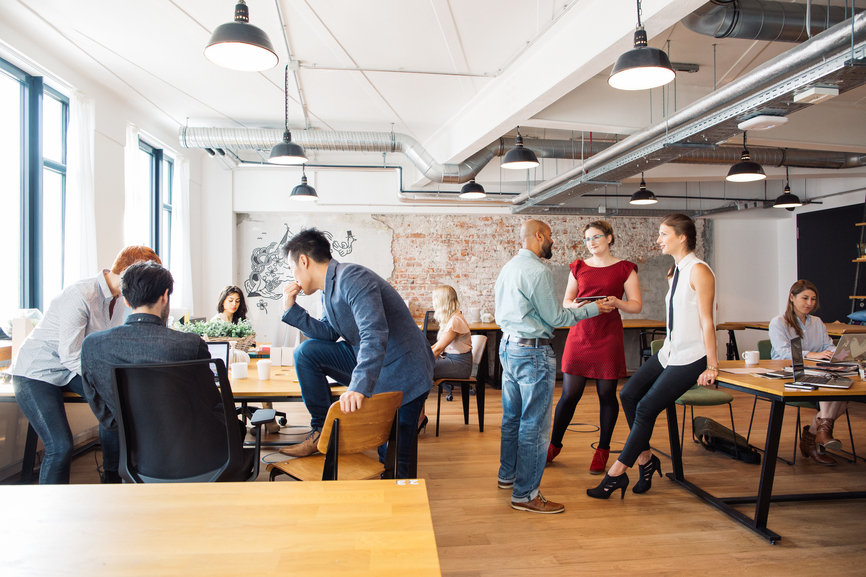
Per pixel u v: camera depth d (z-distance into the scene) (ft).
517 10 11.71
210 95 17.33
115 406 6.03
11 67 13.07
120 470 6.09
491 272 28.37
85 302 8.57
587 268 11.67
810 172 24.98
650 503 9.64
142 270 6.36
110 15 12.17
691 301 9.26
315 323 8.16
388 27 12.62
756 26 11.04
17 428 11.15
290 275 26.86
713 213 29.30
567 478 11.01
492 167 27.50
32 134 13.62
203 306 25.31
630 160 15.76
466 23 12.33
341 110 18.72
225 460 6.39
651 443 13.71
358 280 6.83
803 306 12.03
